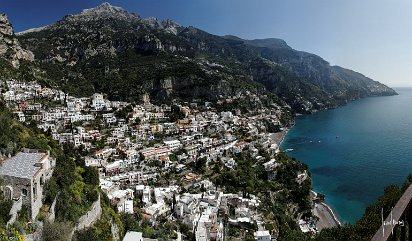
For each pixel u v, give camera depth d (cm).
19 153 5741
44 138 7606
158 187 13338
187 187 13975
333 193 15838
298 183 16175
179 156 17762
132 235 6769
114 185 11912
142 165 16300
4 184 4769
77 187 6241
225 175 15612
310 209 13762
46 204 5153
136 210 10025
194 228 9612
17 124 7025
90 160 15062
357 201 14775
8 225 4259
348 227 8012
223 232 9788
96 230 5978
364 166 19800
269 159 18925
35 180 4866
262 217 11412
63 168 6284
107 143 18662
